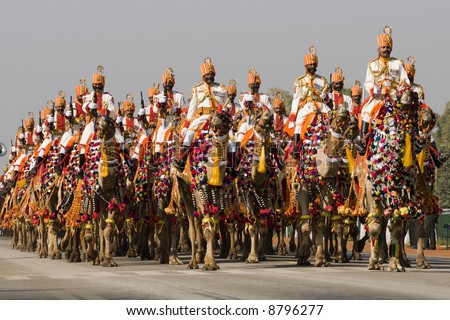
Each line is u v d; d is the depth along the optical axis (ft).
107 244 182.91
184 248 249.34
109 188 177.47
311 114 171.63
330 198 168.96
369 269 161.07
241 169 174.29
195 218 167.53
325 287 127.95
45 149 228.84
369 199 153.38
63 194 208.95
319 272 156.56
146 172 196.65
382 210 153.48
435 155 173.58
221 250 212.84
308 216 170.50
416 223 166.91
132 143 219.20
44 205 218.18
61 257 221.87
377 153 149.18
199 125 166.61
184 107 200.85
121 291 126.82
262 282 136.98
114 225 180.75
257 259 186.60
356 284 132.26
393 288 126.00
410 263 183.42
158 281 141.59
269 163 173.17
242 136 182.70
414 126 149.48
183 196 169.68
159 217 190.39
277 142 183.62
